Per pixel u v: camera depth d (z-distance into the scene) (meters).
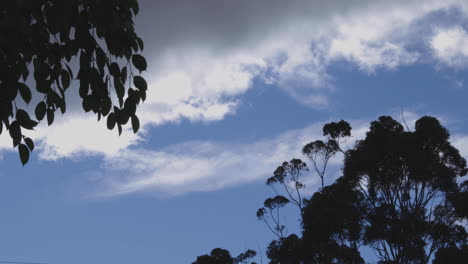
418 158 26.73
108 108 3.61
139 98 3.67
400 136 27.28
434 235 26.86
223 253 52.78
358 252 27.73
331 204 27.80
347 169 28.31
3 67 3.21
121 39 3.48
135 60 3.62
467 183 27.47
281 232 38.47
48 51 3.46
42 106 3.48
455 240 26.77
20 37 3.10
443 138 26.92
